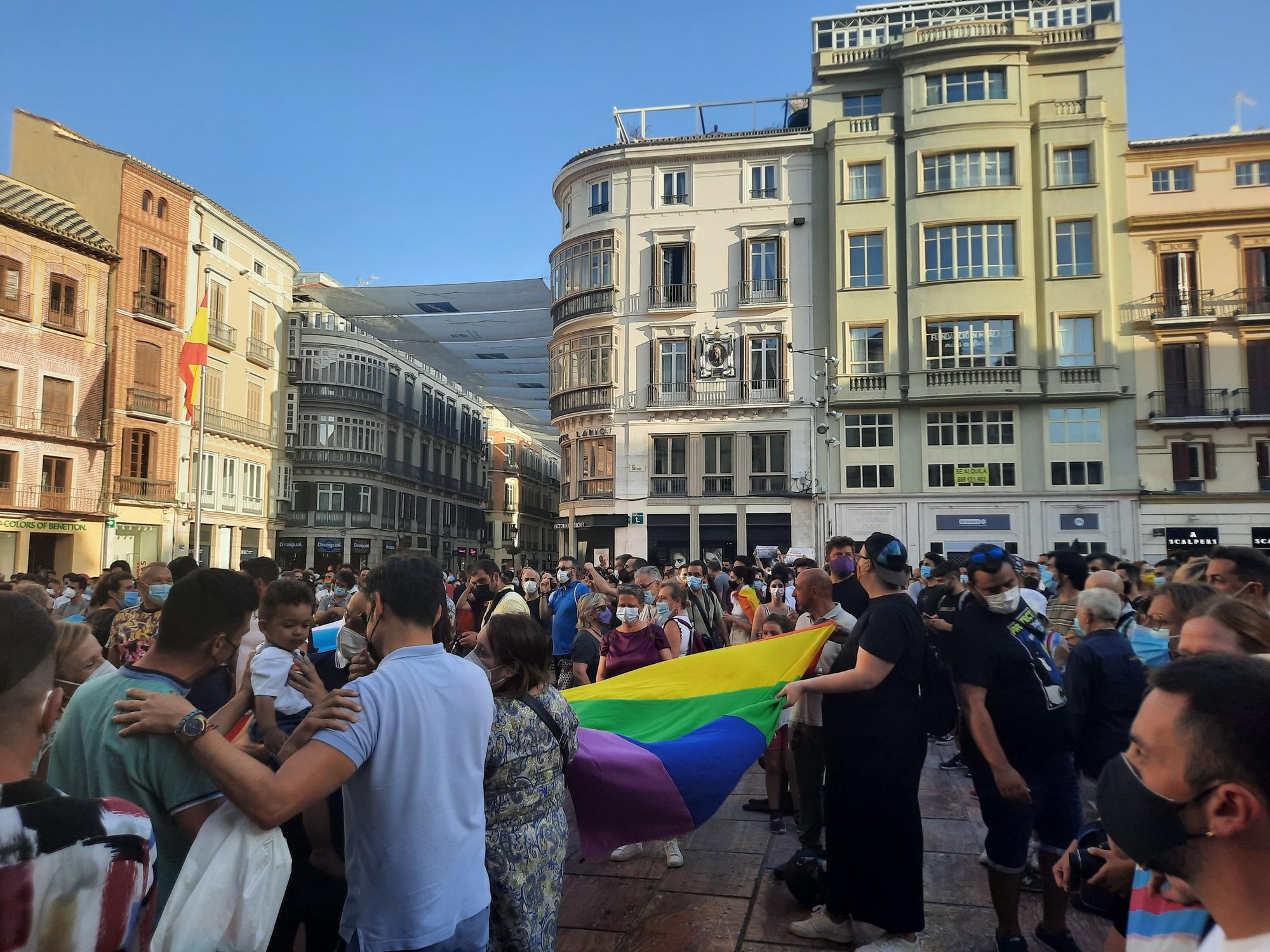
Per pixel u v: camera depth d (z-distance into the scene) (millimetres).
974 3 33031
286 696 3242
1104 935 4348
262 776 2104
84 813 1521
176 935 2027
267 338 39125
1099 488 29094
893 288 30406
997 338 29562
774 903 4785
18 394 27188
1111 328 29219
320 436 43656
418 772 2355
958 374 29453
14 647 1580
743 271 31344
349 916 2365
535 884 2893
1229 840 1246
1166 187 29828
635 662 6766
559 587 11297
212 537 34781
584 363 32594
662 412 31406
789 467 30641
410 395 51594
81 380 29203
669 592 7430
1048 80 30344
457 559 57062
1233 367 29016
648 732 4738
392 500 48781
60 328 28406
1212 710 1256
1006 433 29844
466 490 60375
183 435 32844
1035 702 4066
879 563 4195
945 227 29922
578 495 32562
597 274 32438
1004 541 29359
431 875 2334
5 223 26875
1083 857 2545
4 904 1392
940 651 4984
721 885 5066
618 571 13703
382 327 34781
